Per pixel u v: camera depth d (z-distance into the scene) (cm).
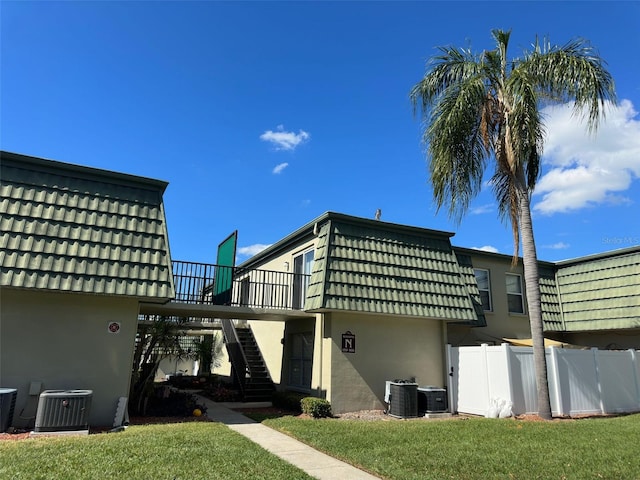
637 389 1276
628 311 1495
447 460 652
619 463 641
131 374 1007
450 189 1175
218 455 627
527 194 1159
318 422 978
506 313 1655
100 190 988
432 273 1334
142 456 604
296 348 1472
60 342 890
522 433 852
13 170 918
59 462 564
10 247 838
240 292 1452
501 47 1199
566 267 1792
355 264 1223
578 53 1079
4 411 783
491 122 1191
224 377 2077
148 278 938
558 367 1160
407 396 1127
